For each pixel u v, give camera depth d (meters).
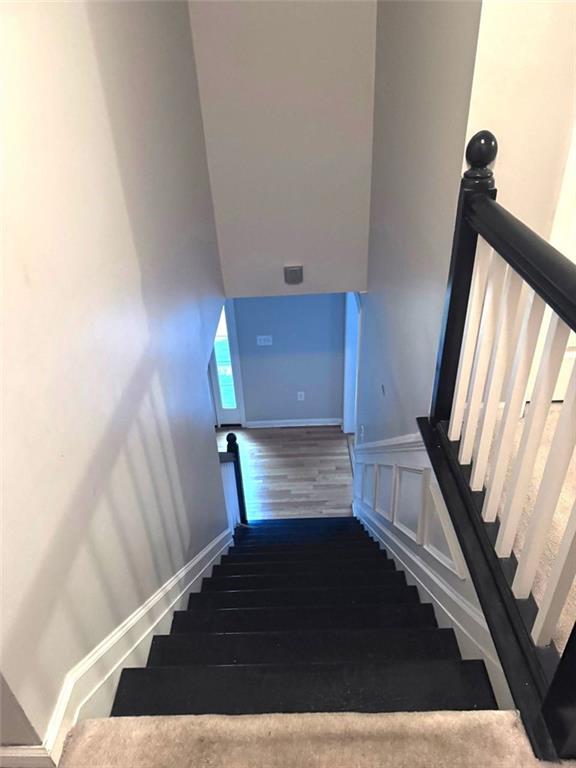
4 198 0.90
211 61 3.00
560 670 0.96
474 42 1.27
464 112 1.37
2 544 0.90
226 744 1.10
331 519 4.91
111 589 1.44
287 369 6.39
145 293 1.82
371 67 3.04
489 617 1.23
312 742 1.09
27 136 1.00
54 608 1.10
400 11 2.18
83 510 1.25
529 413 1.11
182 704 1.37
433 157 1.73
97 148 1.39
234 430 6.81
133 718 1.16
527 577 1.17
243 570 2.89
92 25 1.38
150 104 1.99
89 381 1.29
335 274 3.87
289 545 3.57
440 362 1.70
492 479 1.34
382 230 3.04
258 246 3.73
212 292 3.42
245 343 6.20
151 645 1.73
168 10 2.36
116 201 1.54
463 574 1.60
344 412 6.45
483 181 1.30
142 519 1.72
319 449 6.34
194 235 2.84
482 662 1.41
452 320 1.58
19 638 0.97
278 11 2.86
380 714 1.13
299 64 3.02
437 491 1.83
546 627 1.08
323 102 3.16
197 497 2.65
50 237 1.09
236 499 4.73
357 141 3.31
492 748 1.05
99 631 1.35
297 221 3.62
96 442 1.33
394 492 2.77
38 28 1.06
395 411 2.81
